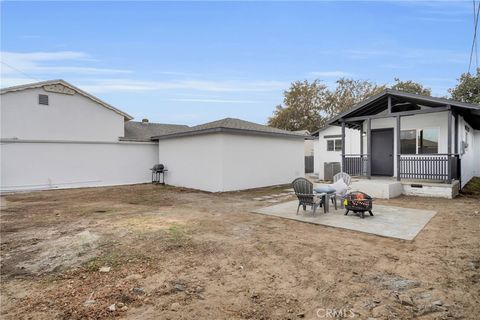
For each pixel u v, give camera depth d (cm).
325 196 702
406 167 1005
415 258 395
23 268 376
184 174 1382
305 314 260
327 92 3319
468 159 1362
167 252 431
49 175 1361
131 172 1603
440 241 468
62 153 1398
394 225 568
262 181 1332
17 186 1282
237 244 468
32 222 641
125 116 1667
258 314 260
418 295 292
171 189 1309
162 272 358
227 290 309
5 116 1281
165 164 1529
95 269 370
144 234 528
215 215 706
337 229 556
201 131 1216
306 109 3278
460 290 301
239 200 962
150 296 296
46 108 1388
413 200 872
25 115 1329
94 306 276
